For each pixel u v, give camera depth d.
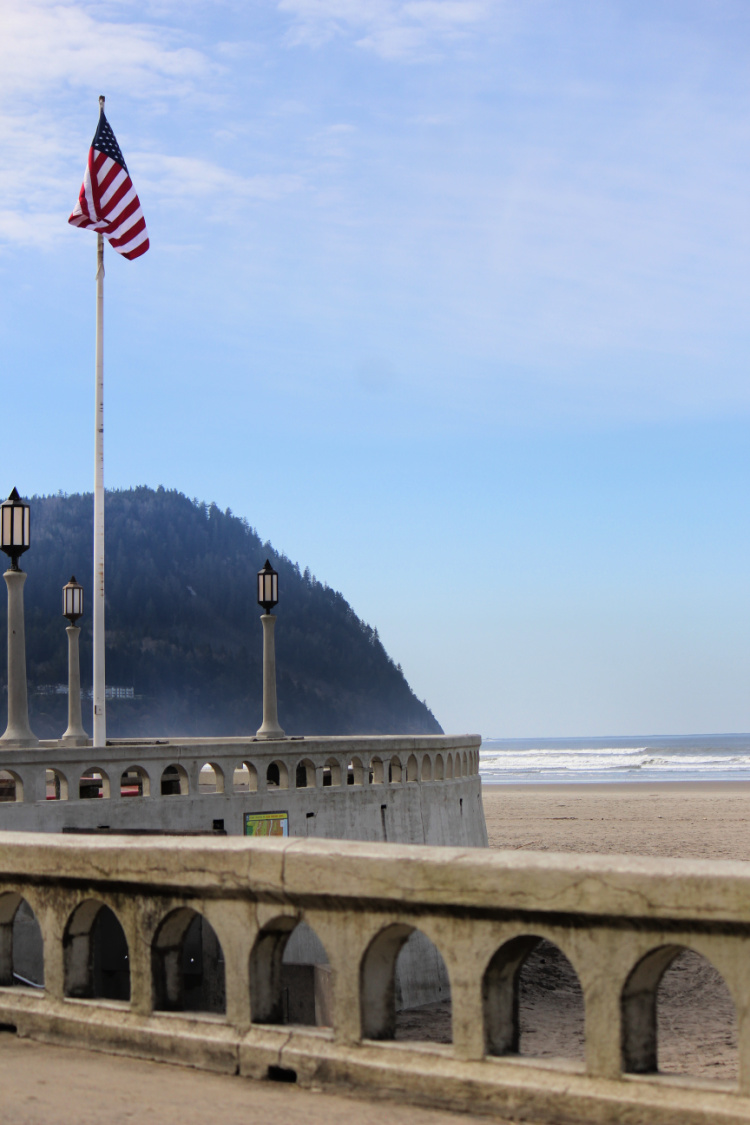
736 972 4.26
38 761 13.11
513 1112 4.62
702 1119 4.23
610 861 4.54
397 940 5.20
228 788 15.36
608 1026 4.51
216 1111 4.80
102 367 19.27
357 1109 4.82
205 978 12.33
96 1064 5.57
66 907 6.05
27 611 196.50
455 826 20.78
